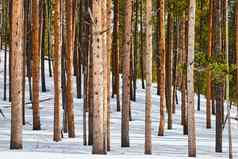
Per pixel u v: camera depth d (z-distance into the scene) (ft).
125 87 69.46
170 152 63.72
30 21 115.24
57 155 43.06
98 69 54.29
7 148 60.39
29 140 71.10
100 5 54.44
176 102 129.18
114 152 61.31
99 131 53.67
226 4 72.43
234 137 89.30
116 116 104.32
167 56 112.88
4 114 100.73
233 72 66.80
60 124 72.43
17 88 59.41
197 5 97.81
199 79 119.03
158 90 137.08
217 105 69.46
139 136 81.82
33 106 84.64
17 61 59.31
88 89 74.69
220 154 66.03
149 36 61.52
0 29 126.62
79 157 41.73
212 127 100.53
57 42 71.92
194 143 59.06
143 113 110.93
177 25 115.96
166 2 96.37
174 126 99.81
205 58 63.21
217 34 68.54
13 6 59.36
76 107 110.01
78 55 118.73
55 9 72.28
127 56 70.85
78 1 119.85
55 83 71.61
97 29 54.44
